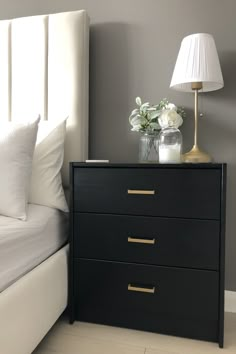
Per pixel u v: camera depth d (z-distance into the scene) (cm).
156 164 136
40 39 177
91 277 147
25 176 136
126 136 184
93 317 149
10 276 109
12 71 183
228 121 169
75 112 173
